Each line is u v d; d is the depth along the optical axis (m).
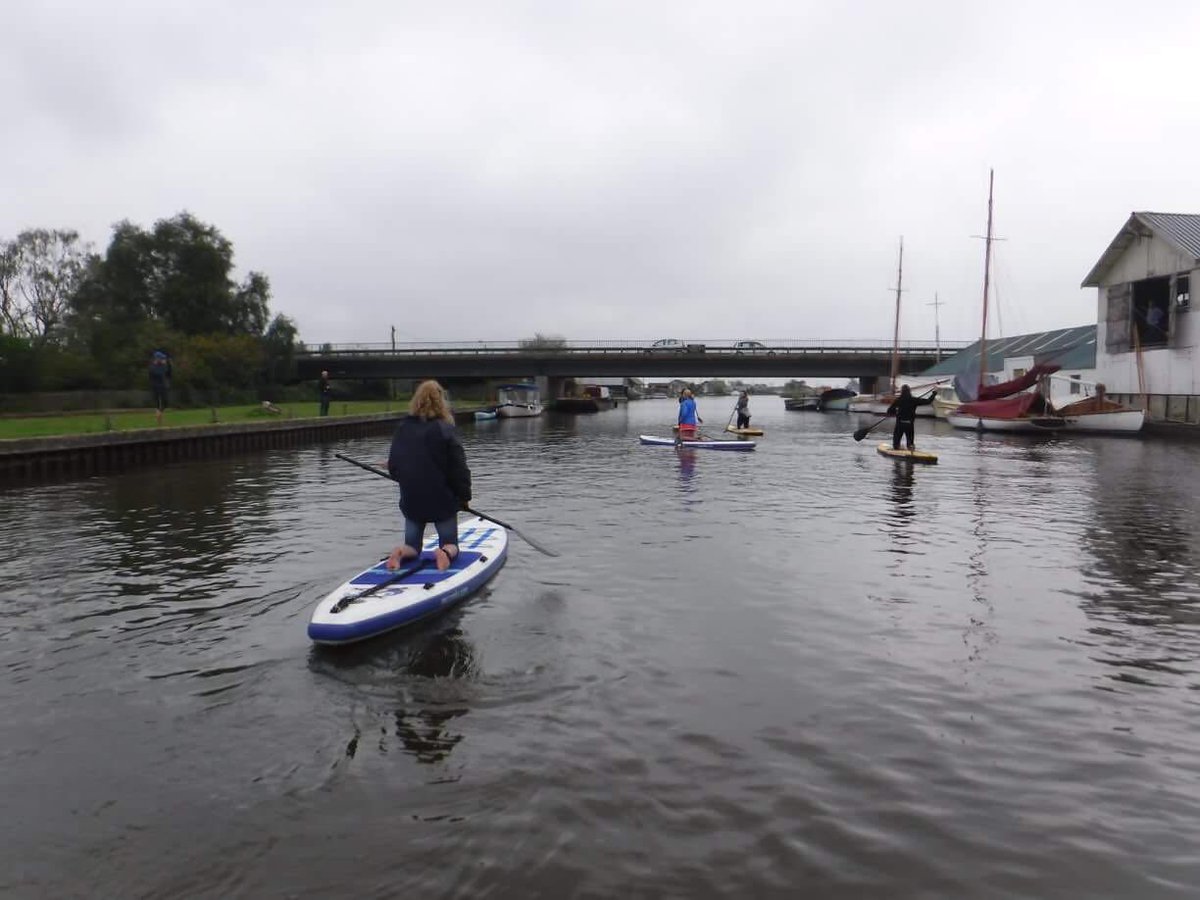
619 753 4.31
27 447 18.08
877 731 4.60
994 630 6.43
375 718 4.75
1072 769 4.18
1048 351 47.28
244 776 4.09
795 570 8.42
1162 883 3.25
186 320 53.16
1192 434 31.80
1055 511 12.48
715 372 63.25
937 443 29.98
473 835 3.56
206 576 8.12
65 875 3.32
